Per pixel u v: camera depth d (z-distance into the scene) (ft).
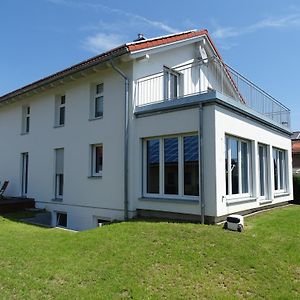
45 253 21.63
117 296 15.52
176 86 42.24
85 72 39.09
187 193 31.22
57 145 45.24
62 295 15.47
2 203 43.75
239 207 32.83
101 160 39.63
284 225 29.89
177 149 32.24
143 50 35.14
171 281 17.17
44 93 48.55
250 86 38.81
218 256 20.35
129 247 21.97
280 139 46.98
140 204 34.14
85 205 39.96
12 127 55.77
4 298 15.08
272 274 18.53
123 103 36.19
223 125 30.50
